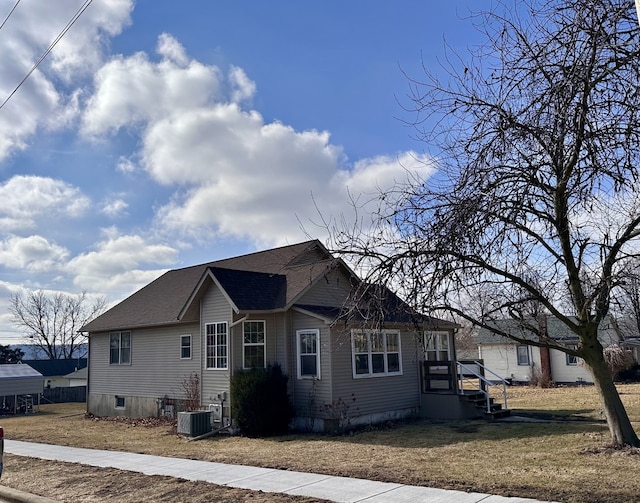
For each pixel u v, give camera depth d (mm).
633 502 7621
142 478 10586
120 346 24547
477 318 10945
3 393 29938
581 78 7676
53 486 10398
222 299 18938
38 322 70438
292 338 18250
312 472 10539
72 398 39875
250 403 16859
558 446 12492
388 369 19016
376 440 14977
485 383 20047
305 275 19453
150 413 22391
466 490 8664
